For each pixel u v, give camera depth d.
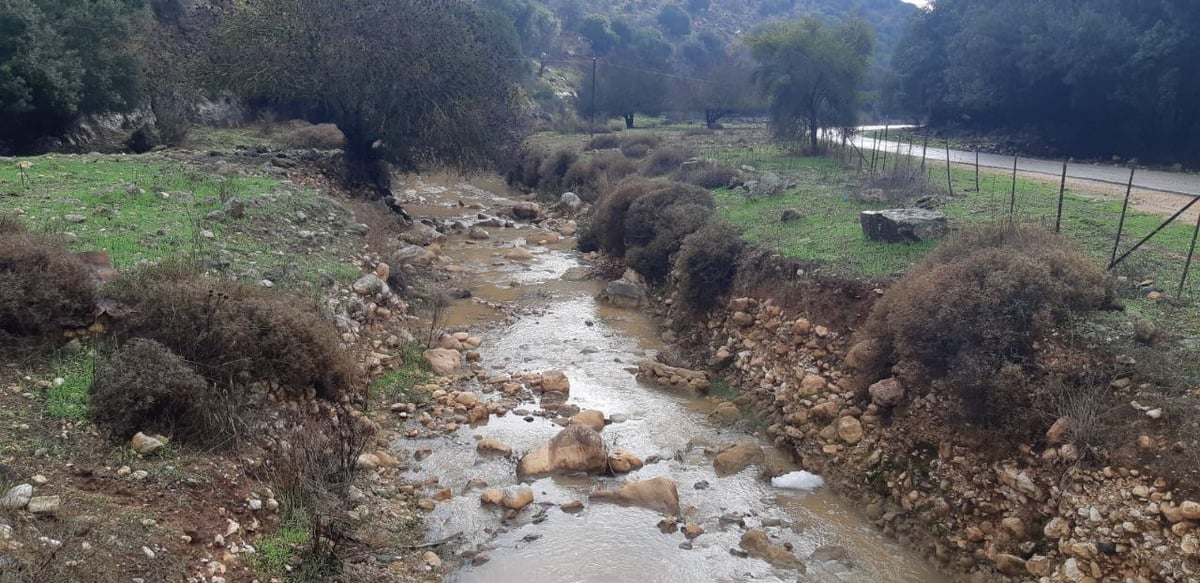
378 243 17.84
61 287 8.57
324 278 12.72
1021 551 7.60
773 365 12.43
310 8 23.00
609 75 66.00
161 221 13.41
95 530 5.77
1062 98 35.41
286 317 9.40
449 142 24.59
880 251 13.98
